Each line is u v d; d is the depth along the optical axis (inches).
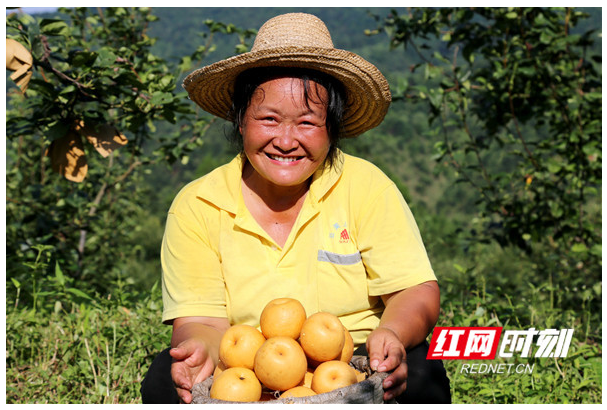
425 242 274.1
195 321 89.6
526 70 206.7
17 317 138.7
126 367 123.0
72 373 118.1
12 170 250.5
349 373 73.6
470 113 236.1
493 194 239.8
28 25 133.6
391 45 229.3
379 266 88.0
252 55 82.0
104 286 248.2
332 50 82.6
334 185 91.9
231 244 90.6
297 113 82.9
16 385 121.9
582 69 225.0
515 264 333.4
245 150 87.2
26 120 149.1
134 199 330.3
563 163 223.5
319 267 89.6
